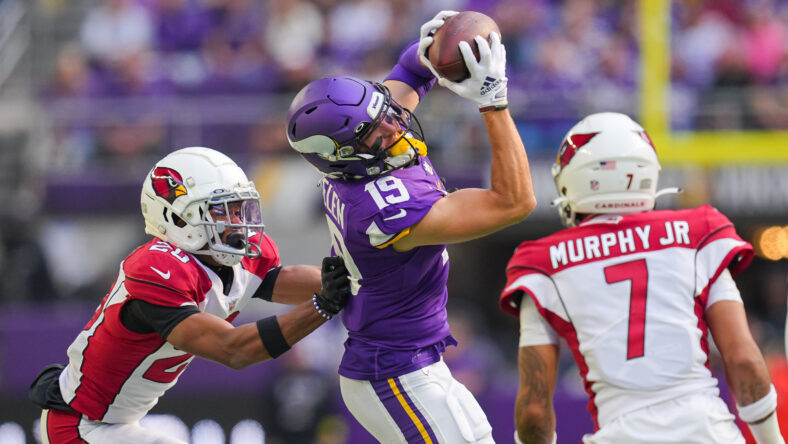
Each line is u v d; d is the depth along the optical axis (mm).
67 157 36906
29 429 30781
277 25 41375
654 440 11586
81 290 35875
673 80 39000
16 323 31391
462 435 12164
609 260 12188
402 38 40469
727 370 11867
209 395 29891
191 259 12641
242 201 12781
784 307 38062
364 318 12227
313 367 30156
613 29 40875
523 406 12195
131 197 36438
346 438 29375
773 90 37688
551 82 37906
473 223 11352
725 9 40562
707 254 12172
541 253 12430
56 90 38344
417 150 11977
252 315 32750
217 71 39219
